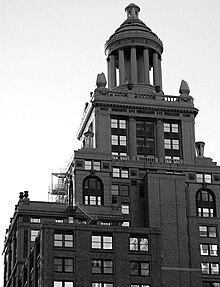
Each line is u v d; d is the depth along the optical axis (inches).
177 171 6894.7
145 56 7667.3
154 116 7126.0
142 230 5728.3
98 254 5595.5
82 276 5511.8
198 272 6422.2
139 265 5639.8
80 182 6668.3
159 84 7696.9
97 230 5659.5
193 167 6929.1
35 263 5723.4
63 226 5610.2
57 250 5541.3
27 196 6756.9
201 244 6560.0
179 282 6348.4
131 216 6663.4
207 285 6417.3
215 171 6948.8
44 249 5521.7
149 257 5669.3
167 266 6387.8
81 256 5561.0
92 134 7096.5
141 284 5590.6
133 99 7135.8
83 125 7411.4
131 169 6840.6
